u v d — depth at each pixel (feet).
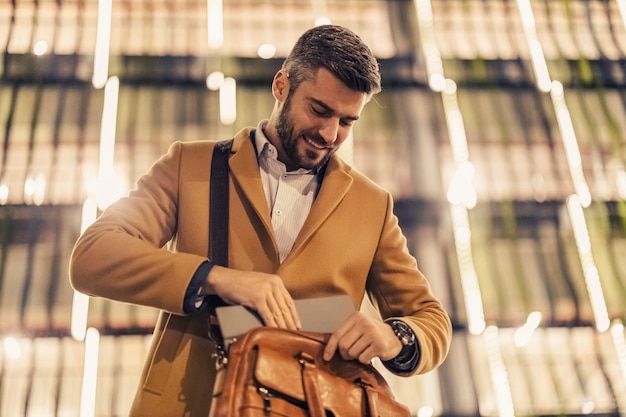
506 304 9.37
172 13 10.68
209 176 4.43
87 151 9.63
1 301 8.68
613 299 9.53
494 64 11.00
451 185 9.98
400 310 4.49
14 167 9.45
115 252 3.90
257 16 10.80
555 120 10.68
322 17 10.89
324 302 3.91
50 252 9.07
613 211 10.13
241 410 3.30
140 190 4.40
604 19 11.66
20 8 10.50
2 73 10.02
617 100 10.95
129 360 8.58
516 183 10.17
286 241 4.34
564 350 9.23
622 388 9.02
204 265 3.83
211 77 10.25
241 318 3.63
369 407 3.66
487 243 9.80
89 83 10.09
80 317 8.70
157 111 9.93
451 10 11.36
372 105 10.41
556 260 9.78
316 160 4.38
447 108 10.53
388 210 4.66
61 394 8.37
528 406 8.87
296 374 3.51
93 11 10.62
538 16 11.55
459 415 8.73
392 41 10.92
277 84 4.52
